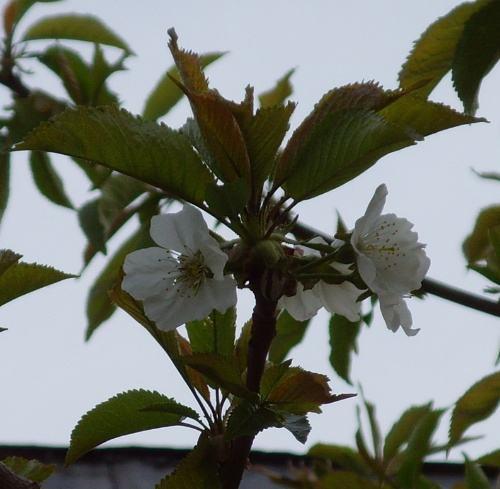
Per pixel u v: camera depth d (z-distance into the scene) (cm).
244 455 75
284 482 92
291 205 77
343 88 77
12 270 78
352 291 80
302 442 73
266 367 78
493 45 90
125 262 77
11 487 72
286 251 77
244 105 76
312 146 77
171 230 77
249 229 76
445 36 92
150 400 78
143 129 77
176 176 77
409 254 78
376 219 78
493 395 92
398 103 78
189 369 78
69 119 76
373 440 92
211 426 77
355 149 76
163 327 76
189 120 78
